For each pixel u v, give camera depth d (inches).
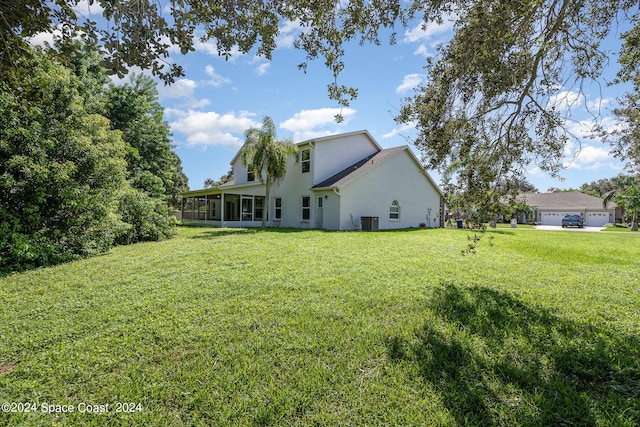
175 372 104.0
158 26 101.0
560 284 209.5
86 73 512.1
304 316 150.3
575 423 80.9
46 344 124.9
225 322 143.9
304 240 438.6
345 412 85.1
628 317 149.8
